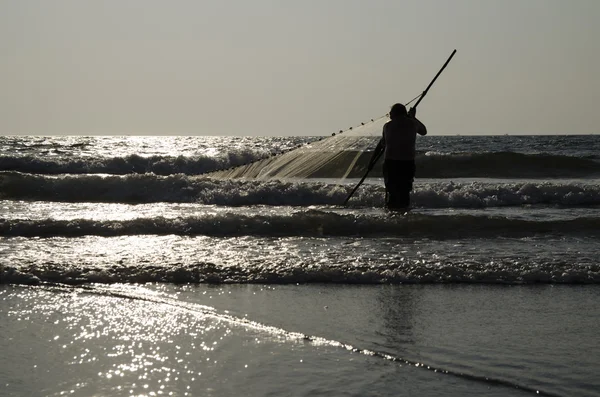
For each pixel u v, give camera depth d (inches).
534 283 546.3
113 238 707.4
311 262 590.2
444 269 569.3
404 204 936.3
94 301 480.7
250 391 321.7
